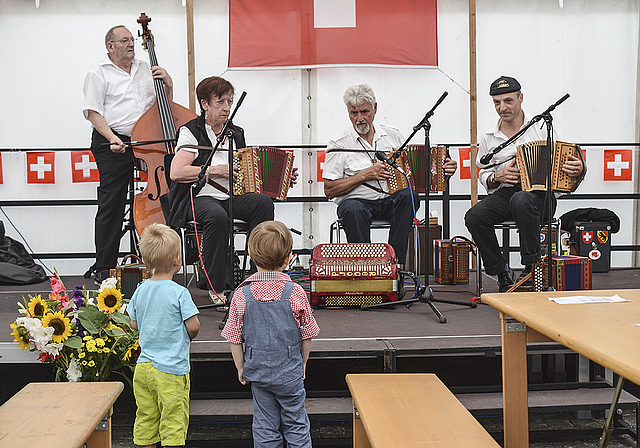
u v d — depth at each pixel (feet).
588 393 8.05
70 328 7.63
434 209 15.80
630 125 15.71
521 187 10.94
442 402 5.54
